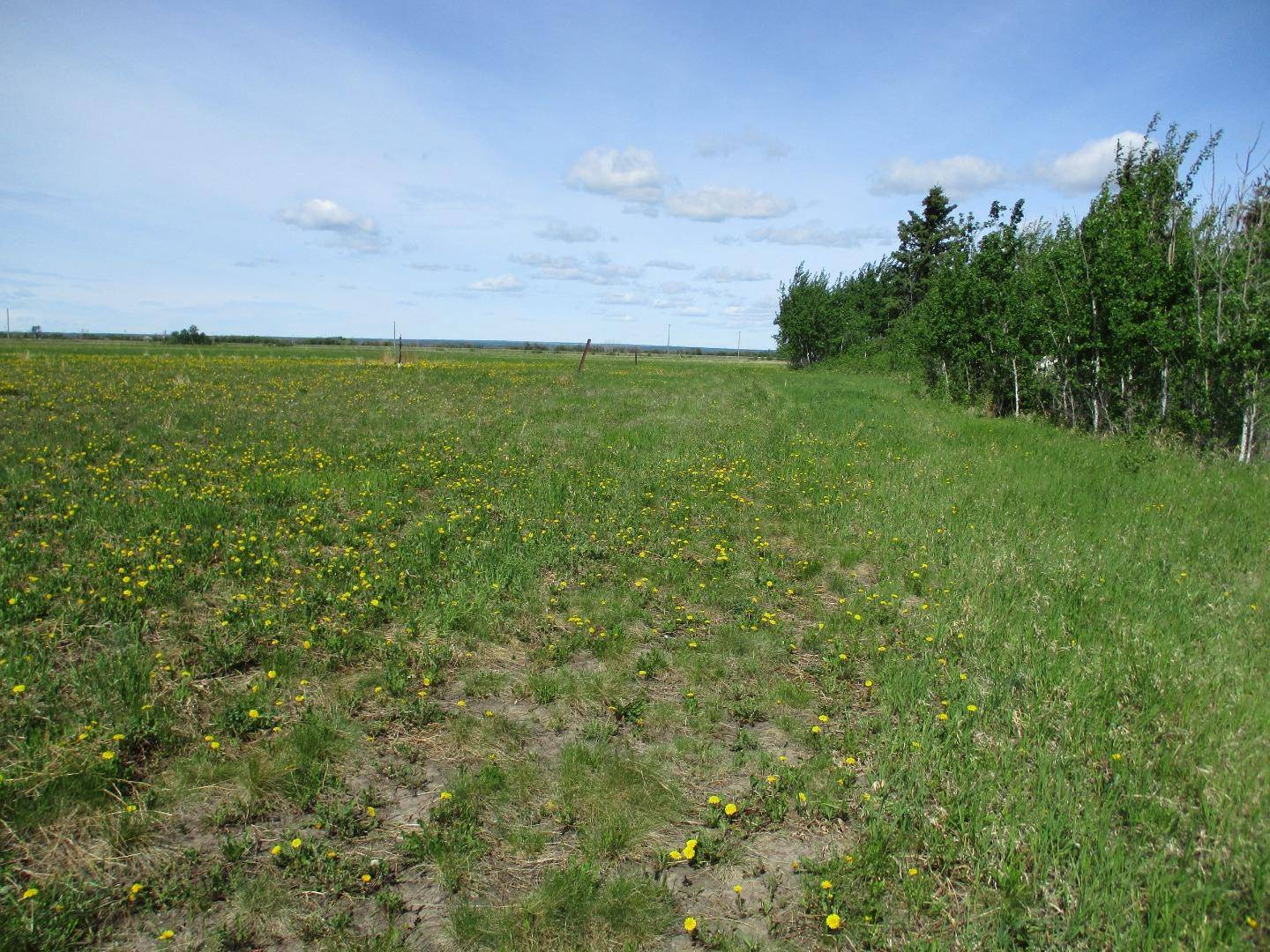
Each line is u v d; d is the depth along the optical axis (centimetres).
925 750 432
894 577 738
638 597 666
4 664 455
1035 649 559
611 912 323
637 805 394
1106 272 1566
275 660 508
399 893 333
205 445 1222
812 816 390
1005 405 2117
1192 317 1393
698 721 477
